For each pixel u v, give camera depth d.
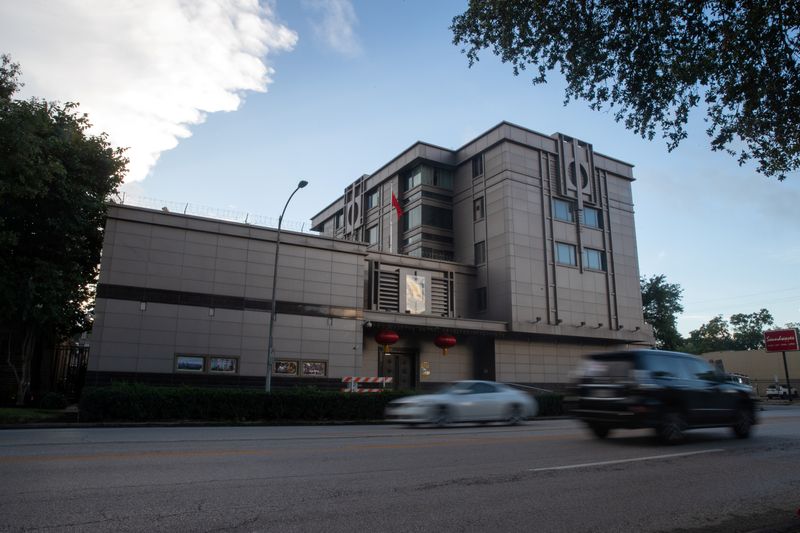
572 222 41.69
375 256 35.88
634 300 43.56
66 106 24.77
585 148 43.62
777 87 8.45
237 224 28.80
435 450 10.10
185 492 6.29
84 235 27.27
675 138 9.70
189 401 18.92
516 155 39.81
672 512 5.94
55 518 5.16
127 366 25.23
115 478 7.04
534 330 37.31
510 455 9.52
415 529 5.08
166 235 27.09
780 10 7.95
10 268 22.88
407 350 35.53
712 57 8.67
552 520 5.50
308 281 30.12
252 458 8.90
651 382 11.34
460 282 39.34
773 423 17.80
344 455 9.35
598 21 9.30
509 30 9.77
